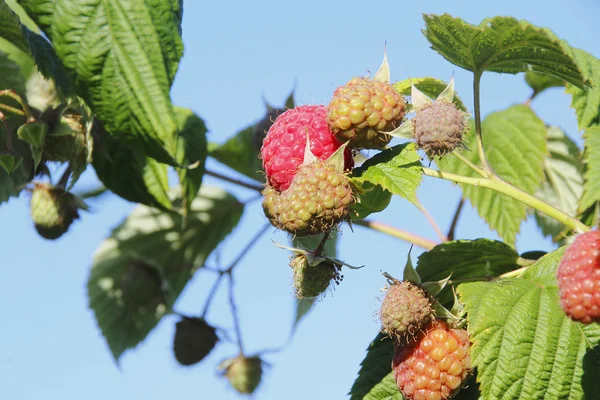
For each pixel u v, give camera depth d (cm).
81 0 395
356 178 375
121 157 533
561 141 603
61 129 481
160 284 671
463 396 394
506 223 566
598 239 338
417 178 372
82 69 397
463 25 408
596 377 370
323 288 412
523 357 372
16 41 474
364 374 411
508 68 429
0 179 537
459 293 387
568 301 336
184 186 554
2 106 478
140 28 398
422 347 381
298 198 366
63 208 566
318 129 387
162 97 399
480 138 408
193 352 661
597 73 467
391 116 380
